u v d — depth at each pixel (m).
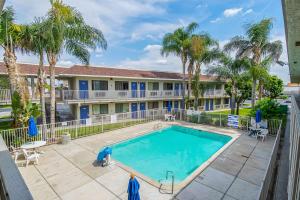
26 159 9.98
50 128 13.82
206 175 8.63
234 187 7.71
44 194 7.31
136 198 6.01
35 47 13.49
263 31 18.64
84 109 22.02
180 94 30.08
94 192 7.46
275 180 7.50
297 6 3.38
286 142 12.23
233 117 17.83
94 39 15.04
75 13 13.97
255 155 10.95
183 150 14.02
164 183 8.15
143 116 22.11
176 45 24.23
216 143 15.45
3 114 26.53
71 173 8.93
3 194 1.47
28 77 21.67
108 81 23.64
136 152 13.51
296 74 14.27
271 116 15.45
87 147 12.55
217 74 23.09
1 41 12.07
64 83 32.66
